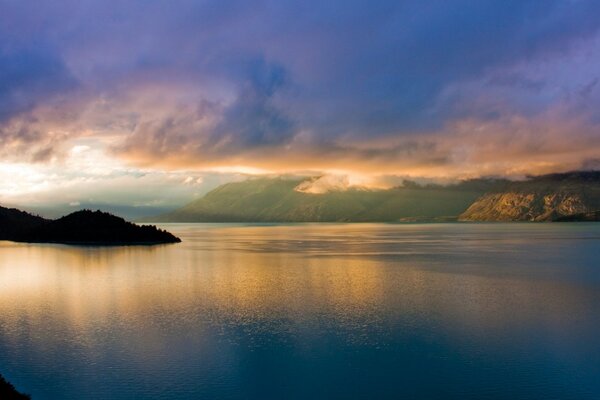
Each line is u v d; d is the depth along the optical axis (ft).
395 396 110.63
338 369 126.21
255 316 177.99
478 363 129.59
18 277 284.61
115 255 432.66
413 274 295.89
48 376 122.72
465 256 424.05
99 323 169.48
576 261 373.40
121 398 111.04
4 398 105.91
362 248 542.98
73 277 284.61
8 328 163.63
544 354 135.54
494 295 219.00
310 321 170.19
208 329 161.07
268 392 113.39
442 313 181.47
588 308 189.67
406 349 140.05
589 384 116.26
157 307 194.80
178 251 485.56
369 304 198.39
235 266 345.31
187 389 115.34
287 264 360.48
